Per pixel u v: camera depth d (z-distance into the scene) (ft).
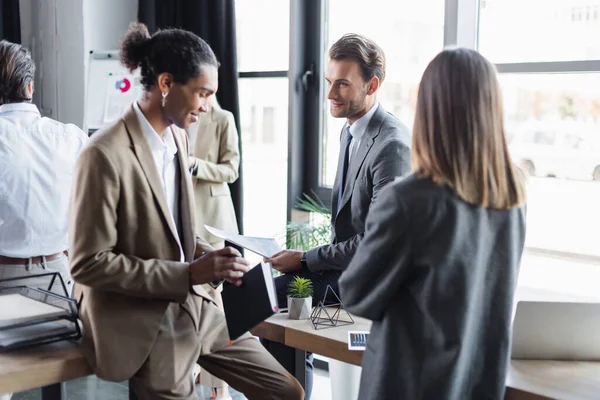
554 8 10.73
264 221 15.12
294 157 14.24
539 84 10.99
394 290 5.44
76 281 6.16
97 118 15.07
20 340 6.41
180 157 6.88
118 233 6.27
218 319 7.31
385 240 5.33
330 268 7.96
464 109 5.20
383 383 5.46
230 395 12.78
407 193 5.25
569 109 10.71
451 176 5.18
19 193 8.38
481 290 5.45
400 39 12.67
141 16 16.39
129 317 6.34
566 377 6.20
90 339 6.43
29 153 8.45
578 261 10.71
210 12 14.58
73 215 6.11
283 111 14.55
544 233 11.04
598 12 10.28
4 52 8.36
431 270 5.23
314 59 14.10
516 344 6.63
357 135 8.39
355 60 8.04
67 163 8.75
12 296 7.15
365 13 13.24
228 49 14.34
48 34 16.55
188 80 6.27
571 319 6.59
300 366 8.09
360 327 7.29
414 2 12.37
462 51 5.36
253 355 7.28
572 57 10.61
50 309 6.69
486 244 5.40
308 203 13.74
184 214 6.85
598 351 6.61
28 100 8.62
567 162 10.73
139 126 6.34
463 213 5.22
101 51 15.31
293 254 8.14
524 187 5.52
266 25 14.70
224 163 12.64
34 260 8.62
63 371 6.30
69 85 16.30
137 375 6.53
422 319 5.36
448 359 5.27
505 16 11.27
